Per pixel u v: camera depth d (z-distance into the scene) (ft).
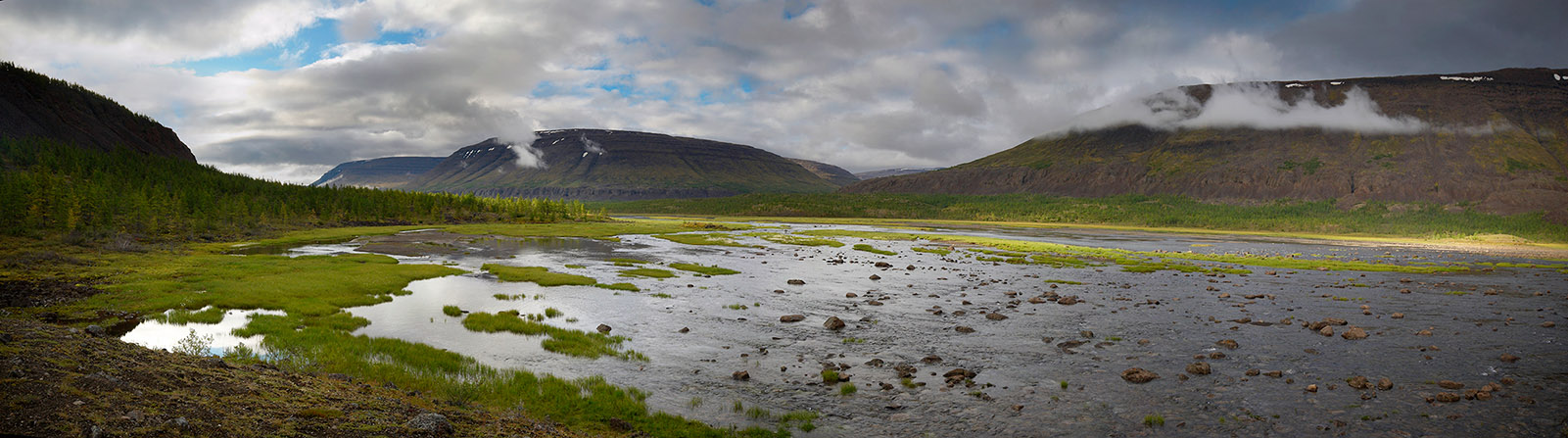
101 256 225.76
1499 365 96.84
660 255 313.12
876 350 106.52
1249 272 247.29
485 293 167.32
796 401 77.97
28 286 151.43
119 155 603.26
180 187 513.04
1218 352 104.68
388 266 221.46
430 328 119.44
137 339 102.12
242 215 437.58
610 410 71.51
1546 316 142.41
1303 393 82.33
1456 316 140.77
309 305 137.80
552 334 114.11
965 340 114.42
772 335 118.11
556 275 201.98
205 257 242.58
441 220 614.75
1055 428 69.00
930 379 88.17
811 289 184.24
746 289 183.21
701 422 68.85
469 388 76.89
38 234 281.74
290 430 44.34
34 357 46.62
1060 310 148.66
